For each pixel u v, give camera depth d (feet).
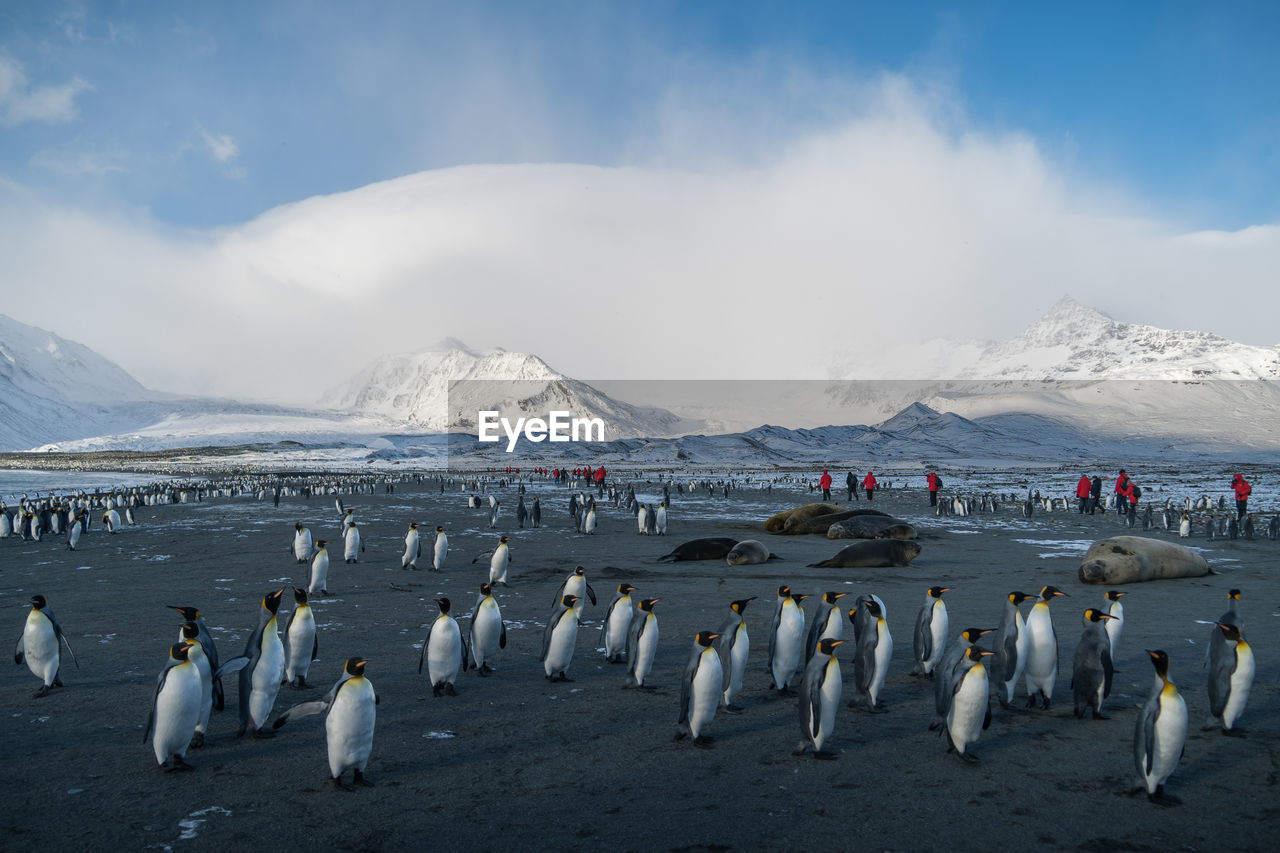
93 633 41.70
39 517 94.73
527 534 96.63
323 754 24.93
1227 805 21.18
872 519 89.66
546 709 29.30
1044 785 22.45
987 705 23.85
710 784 22.50
